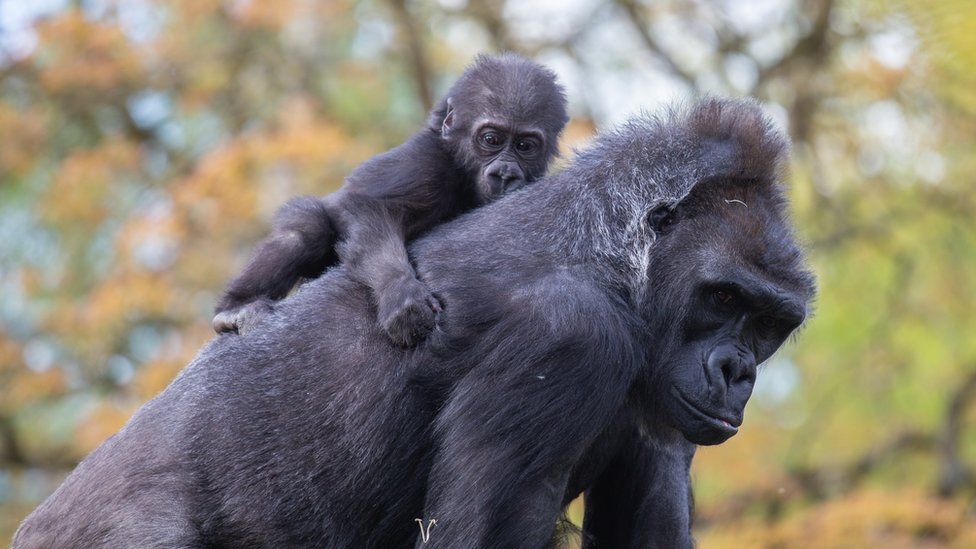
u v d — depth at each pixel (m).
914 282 20.72
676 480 6.62
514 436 5.78
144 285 15.64
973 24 8.23
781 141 6.36
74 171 17.27
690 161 6.19
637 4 20.20
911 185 20.28
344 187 7.27
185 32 18.59
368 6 19.44
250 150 15.84
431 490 5.96
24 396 17.31
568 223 6.24
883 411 21.03
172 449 6.18
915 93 18.86
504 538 5.71
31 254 18.66
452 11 19.75
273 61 19.38
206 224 15.69
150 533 5.99
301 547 6.14
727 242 6.04
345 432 6.08
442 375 6.00
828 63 19.69
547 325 5.83
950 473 19.95
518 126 7.61
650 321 6.14
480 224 6.46
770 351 6.24
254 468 6.12
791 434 20.36
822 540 16.50
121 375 17.83
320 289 6.47
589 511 7.02
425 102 19.45
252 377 6.25
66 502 6.25
